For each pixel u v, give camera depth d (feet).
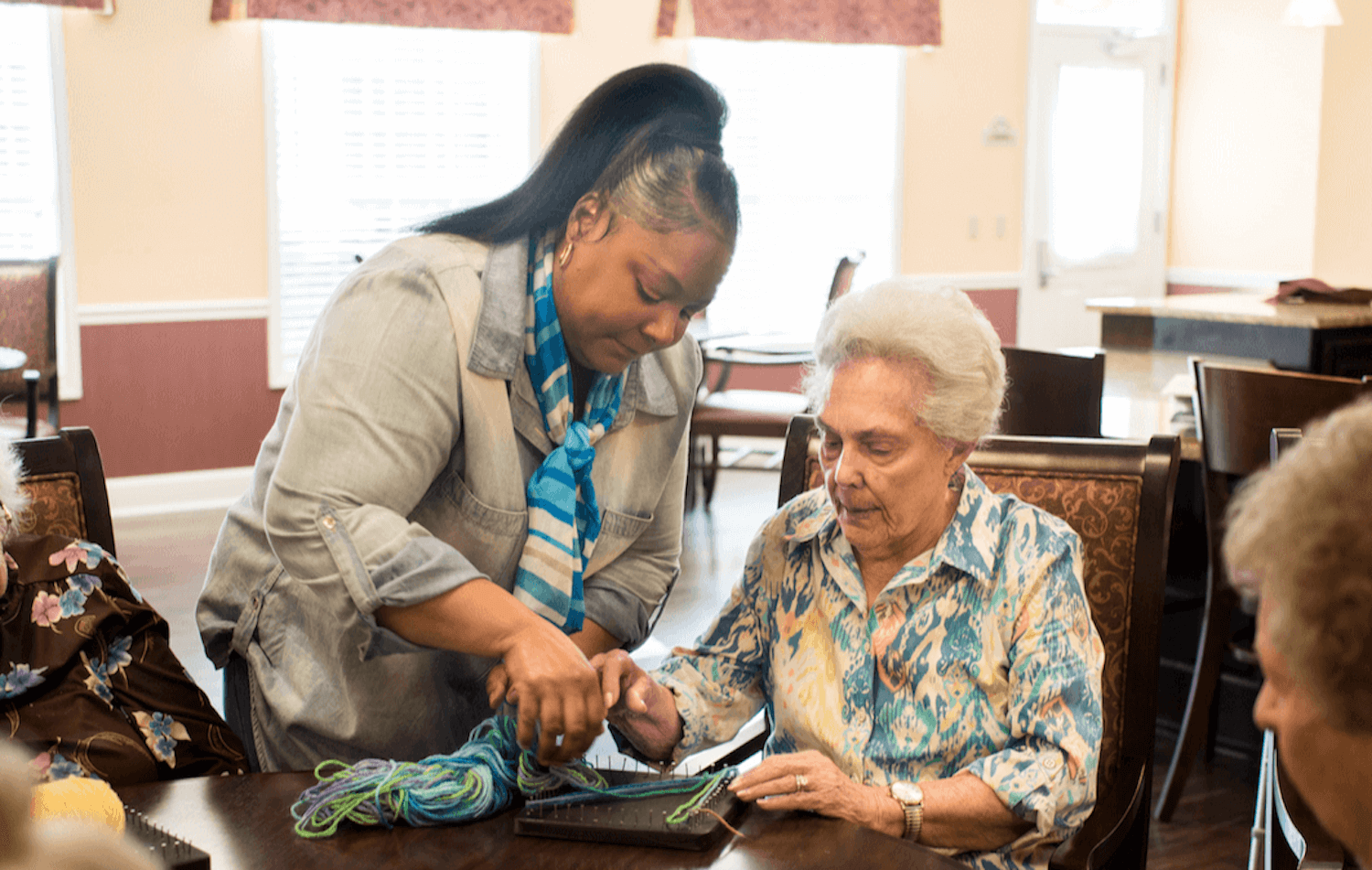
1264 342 15.71
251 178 20.06
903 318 4.21
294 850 3.77
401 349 4.26
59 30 18.52
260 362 20.49
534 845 3.80
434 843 3.82
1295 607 2.13
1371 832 2.26
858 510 4.32
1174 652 11.03
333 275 20.95
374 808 3.93
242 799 4.17
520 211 4.51
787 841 3.83
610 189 4.31
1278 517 2.19
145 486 19.74
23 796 1.06
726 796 4.02
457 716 5.02
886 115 25.40
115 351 19.42
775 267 24.98
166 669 4.87
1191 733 9.34
